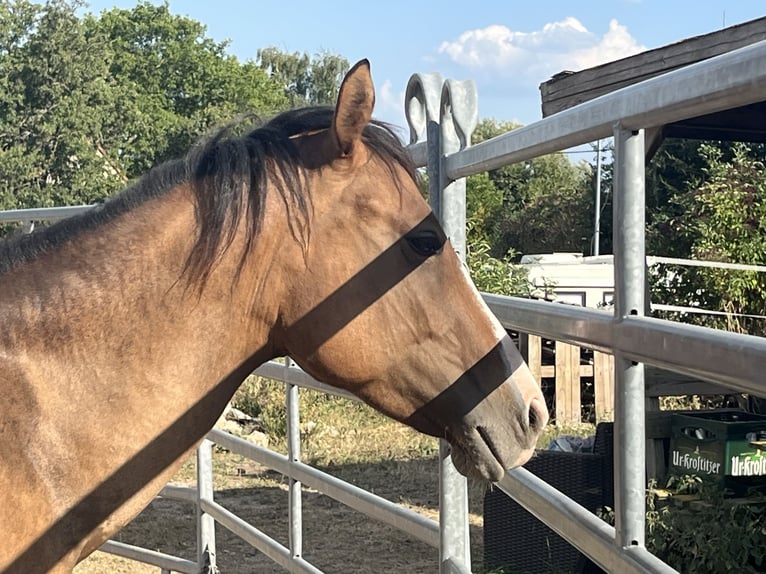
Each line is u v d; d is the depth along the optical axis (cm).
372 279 187
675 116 132
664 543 407
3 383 170
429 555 577
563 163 3462
